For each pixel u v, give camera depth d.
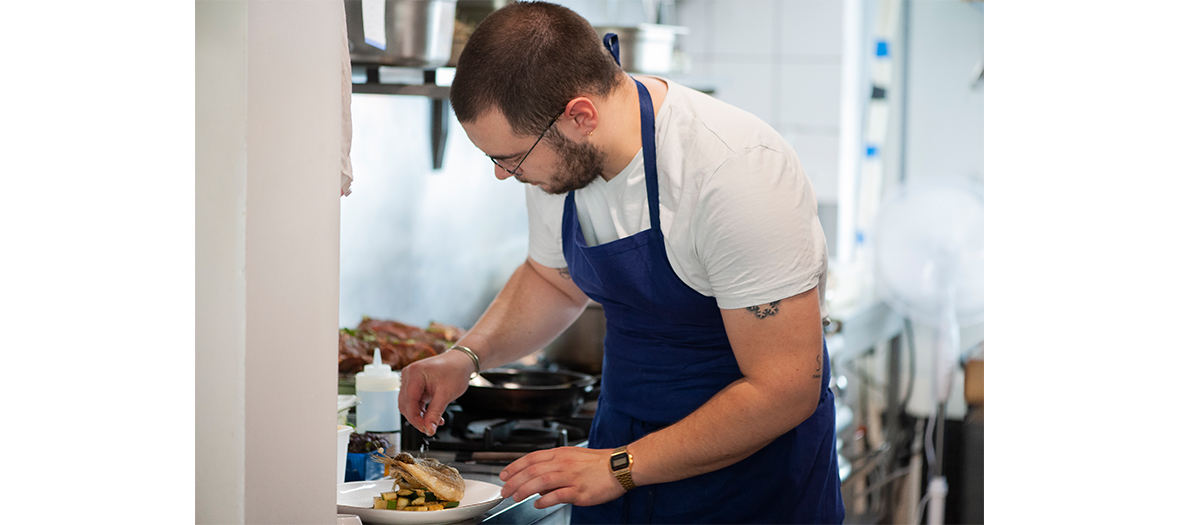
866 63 4.43
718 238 1.37
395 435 1.75
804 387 1.38
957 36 4.29
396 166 2.70
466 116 1.38
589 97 1.37
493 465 1.78
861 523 4.09
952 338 3.58
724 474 1.56
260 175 1.07
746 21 4.32
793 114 4.32
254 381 1.09
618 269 1.51
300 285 1.15
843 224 4.37
